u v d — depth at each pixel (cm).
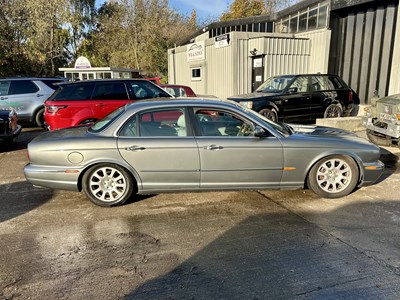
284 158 423
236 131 426
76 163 409
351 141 444
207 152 411
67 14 2803
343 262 295
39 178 416
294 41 1345
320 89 991
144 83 775
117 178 420
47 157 412
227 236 347
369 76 1191
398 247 320
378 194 462
